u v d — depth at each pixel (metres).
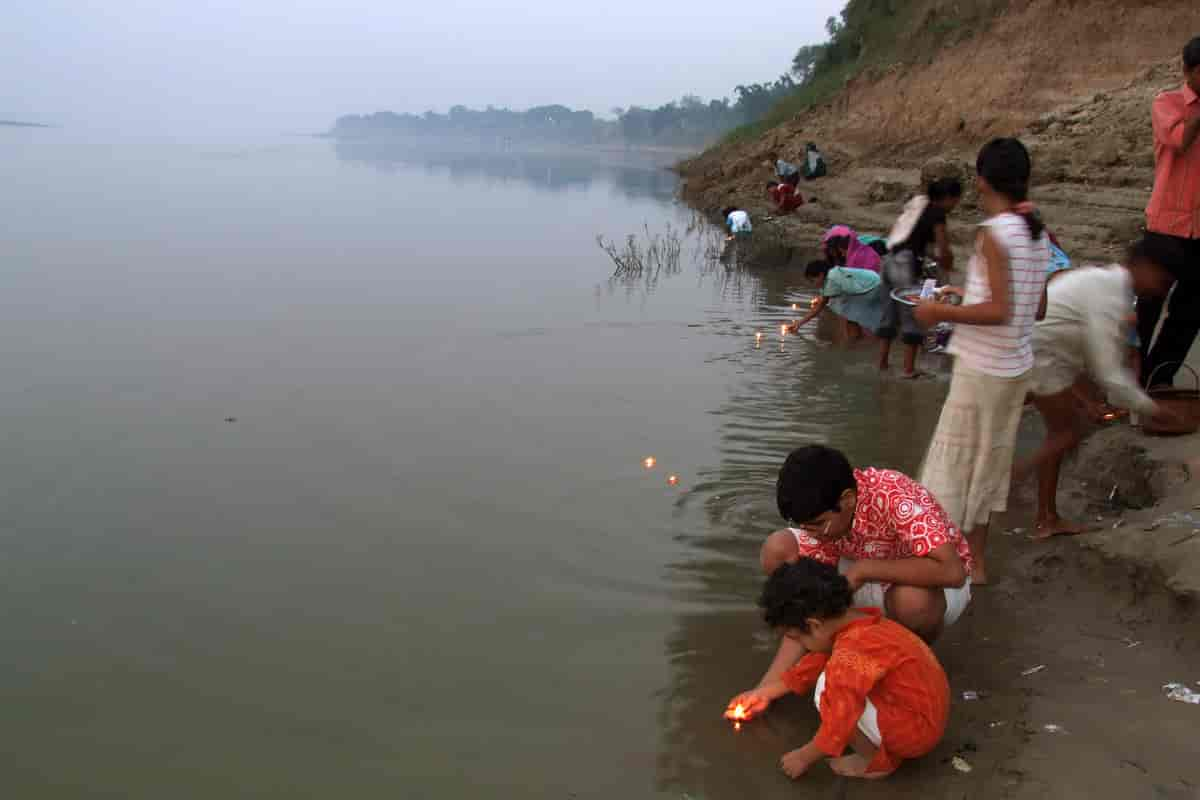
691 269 14.41
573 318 10.71
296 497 5.76
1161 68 16.86
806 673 3.63
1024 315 4.20
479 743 3.55
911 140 22.94
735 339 9.74
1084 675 3.77
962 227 13.44
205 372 8.43
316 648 4.18
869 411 7.33
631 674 3.98
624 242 17.48
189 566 4.91
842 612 3.32
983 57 22.94
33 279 12.84
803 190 21.72
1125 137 14.41
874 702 3.22
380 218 21.72
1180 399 5.55
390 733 3.61
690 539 5.18
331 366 8.64
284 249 16.09
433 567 4.90
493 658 4.09
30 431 6.88
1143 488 5.22
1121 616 4.15
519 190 32.31
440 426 7.01
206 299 11.70
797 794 3.26
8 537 5.23
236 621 4.40
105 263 14.27
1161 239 5.65
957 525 4.46
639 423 7.06
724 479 6.00
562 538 5.20
